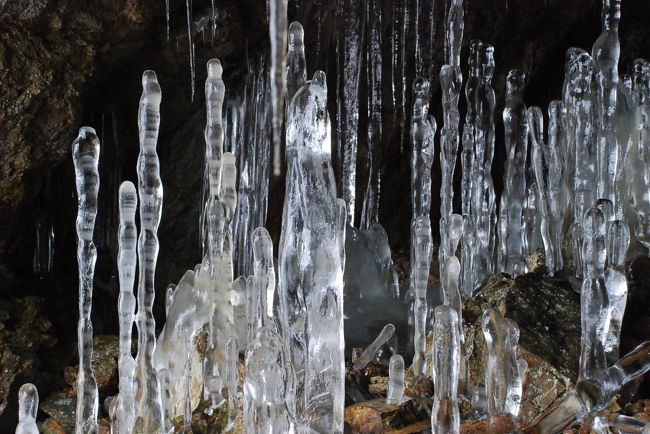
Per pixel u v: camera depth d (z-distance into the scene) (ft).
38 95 14.28
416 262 11.85
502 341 9.14
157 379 10.03
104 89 16.49
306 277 8.67
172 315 12.24
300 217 8.70
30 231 16.53
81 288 9.72
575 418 9.02
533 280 12.31
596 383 9.00
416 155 15.15
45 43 14.44
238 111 17.65
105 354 13.98
